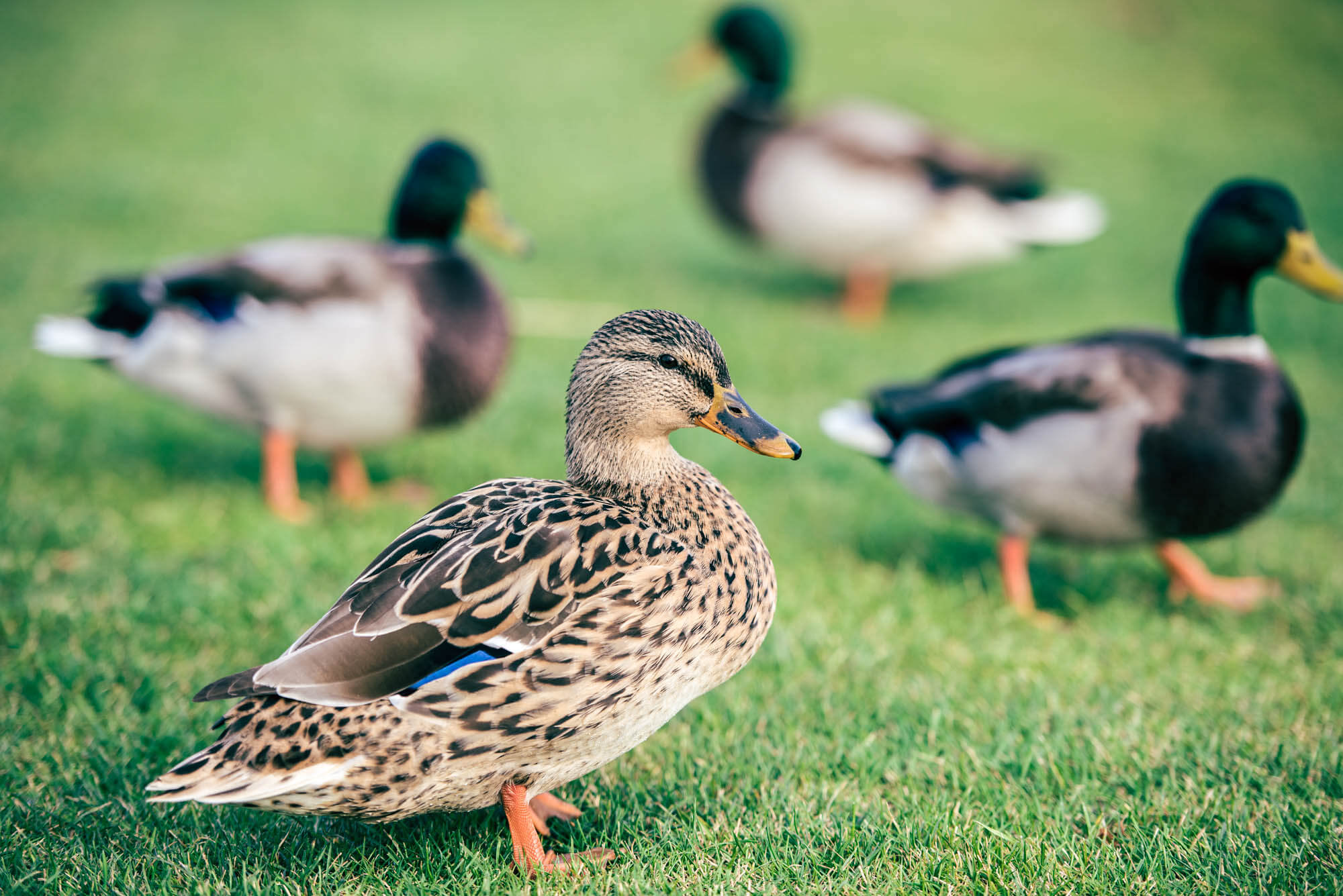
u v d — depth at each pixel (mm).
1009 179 8680
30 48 14383
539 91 14898
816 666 3973
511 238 5566
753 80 9211
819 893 2750
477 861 2789
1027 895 2744
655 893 2717
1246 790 3186
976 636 4293
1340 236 10664
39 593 4242
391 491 5555
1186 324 4379
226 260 5055
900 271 8922
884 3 18641
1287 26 18578
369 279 4938
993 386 4352
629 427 2953
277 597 4320
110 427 5949
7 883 2682
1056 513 4367
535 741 2578
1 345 6938
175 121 12555
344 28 16484
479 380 5148
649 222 11125
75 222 9516
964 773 3277
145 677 3660
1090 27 18312
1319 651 4188
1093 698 3781
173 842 2904
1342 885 2750
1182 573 4645
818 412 6801
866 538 5203
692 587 2695
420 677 2455
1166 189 12719
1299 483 5918
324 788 2457
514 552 2602
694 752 3387
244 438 6180
